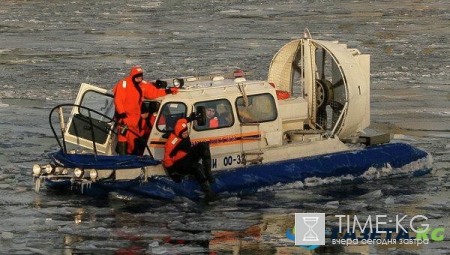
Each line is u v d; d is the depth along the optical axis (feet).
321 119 188.65
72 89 300.40
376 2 642.22
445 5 618.03
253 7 617.21
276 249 138.21
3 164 195.52
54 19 542.16
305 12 579.07
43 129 236.84
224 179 163.84
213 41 432.66
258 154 169.27
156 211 157.17
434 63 363.15
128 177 161.07
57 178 163.53
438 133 233.55
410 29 483.51
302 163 173.17
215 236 144.15
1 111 262.06
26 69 344.90
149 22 525.75
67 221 151.33
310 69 184.85
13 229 147.33
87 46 416.46
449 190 175.32
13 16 558.97
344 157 178.19
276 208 160.04
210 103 166.09
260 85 172.65
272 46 412.57
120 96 162.61
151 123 165.48
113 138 167.12
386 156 183.42
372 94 294.46
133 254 134.31
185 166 160.04
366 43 426.10
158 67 346.54
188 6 627.87
